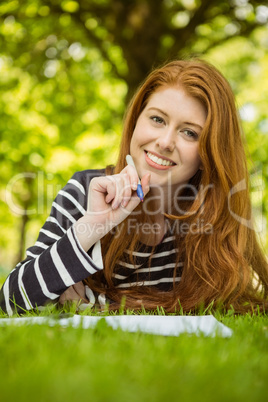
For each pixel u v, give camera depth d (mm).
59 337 1160
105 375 836
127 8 6504
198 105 2016
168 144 1983
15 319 1408
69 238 1763
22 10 6719
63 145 7941
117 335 1178
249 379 898
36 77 7566
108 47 7289
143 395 770
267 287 2379
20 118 7914
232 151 2139
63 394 744
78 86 8094
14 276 1819
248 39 7270
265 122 7129
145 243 2133
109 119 8430
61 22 7121
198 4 6594
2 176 7734
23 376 821
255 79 8570
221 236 2113
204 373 899
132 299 2004
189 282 2084
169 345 1131
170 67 2096
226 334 1295
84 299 1952
